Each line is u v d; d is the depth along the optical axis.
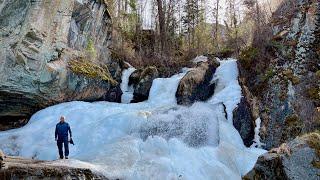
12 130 18.66
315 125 15.55
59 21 18.81
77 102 20.56
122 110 20.16
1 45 15.09
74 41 21.23
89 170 11.78
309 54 18.59
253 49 21.70
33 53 17.17
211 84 22.36
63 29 19.34
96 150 15.37
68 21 19.73
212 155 15.75
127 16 33.16
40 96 18.77
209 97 22.08
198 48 31.98
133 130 17.03
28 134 17.58
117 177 12.83
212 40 36.91
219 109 18.86
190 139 16.61
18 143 17.06
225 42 35.59
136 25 32.44
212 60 23.94
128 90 24.97
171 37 32.81
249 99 18.97
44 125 18.39
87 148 16.67
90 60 22.78
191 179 14.06
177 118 17.39
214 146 16.38
